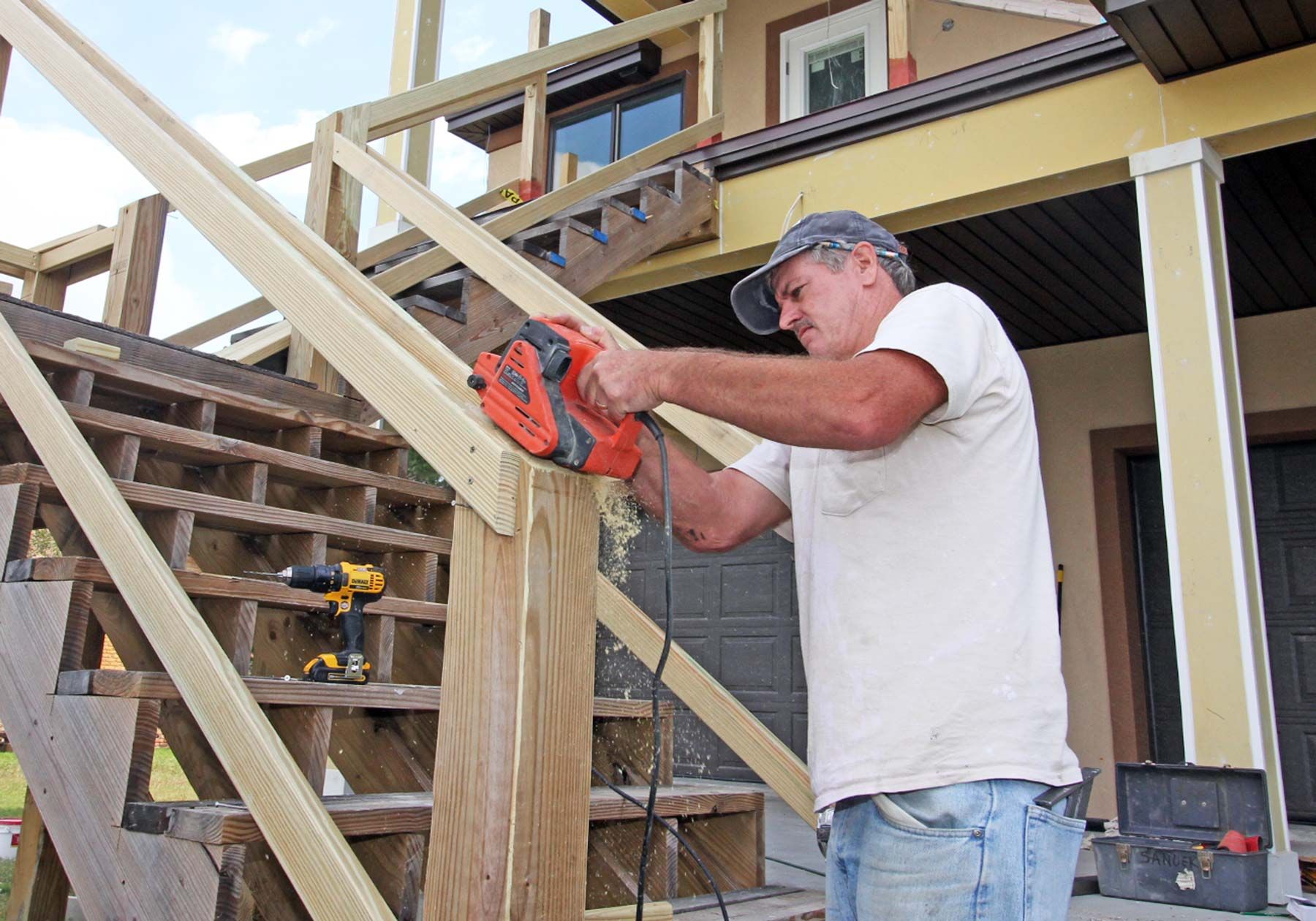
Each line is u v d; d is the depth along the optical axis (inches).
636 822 96.3
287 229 76.5
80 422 98.4
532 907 44.2
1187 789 128.6
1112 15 135.1
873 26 285.9
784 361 48.2
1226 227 181.6
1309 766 204.7
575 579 49.3
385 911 49.5
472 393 53.9
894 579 51.4
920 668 49.6
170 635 68.6
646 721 109.1
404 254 193.8
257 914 67.2
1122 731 217.3
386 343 56.5
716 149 195.6
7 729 84.1
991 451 52.0
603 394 50.3
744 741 102.1
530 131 210.7
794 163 189.3
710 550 63.3
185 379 117.6
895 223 178.7
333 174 149.5
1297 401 211.3
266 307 178.1
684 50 324.5
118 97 93.4
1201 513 137.1
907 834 47.8
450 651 48.1
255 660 100.8
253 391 133.6
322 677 86.1
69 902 114.2
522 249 157.2
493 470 46.8
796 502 59.9
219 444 107.8
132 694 74.2
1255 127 145.6
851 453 54.4
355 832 71.8
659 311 233.1
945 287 54.9
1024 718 48.5
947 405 49.6
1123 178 158.9
